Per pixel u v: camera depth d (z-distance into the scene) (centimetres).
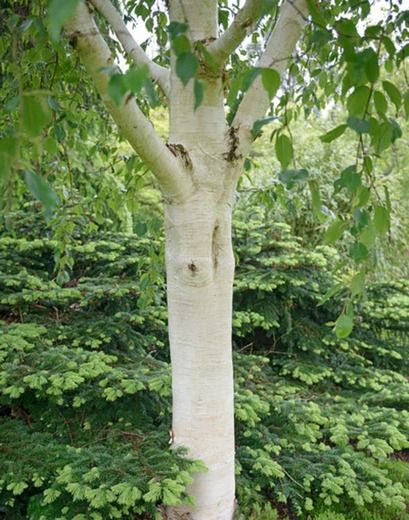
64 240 220
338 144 458
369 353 298
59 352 189
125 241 288
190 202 142
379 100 93
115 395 171
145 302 201
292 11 135
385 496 172
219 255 150
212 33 140
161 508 157
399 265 454
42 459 153
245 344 296
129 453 154
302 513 178
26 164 71
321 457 192
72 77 194
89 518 139
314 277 280
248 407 180
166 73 152
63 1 56
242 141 144
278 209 390
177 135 143
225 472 154
